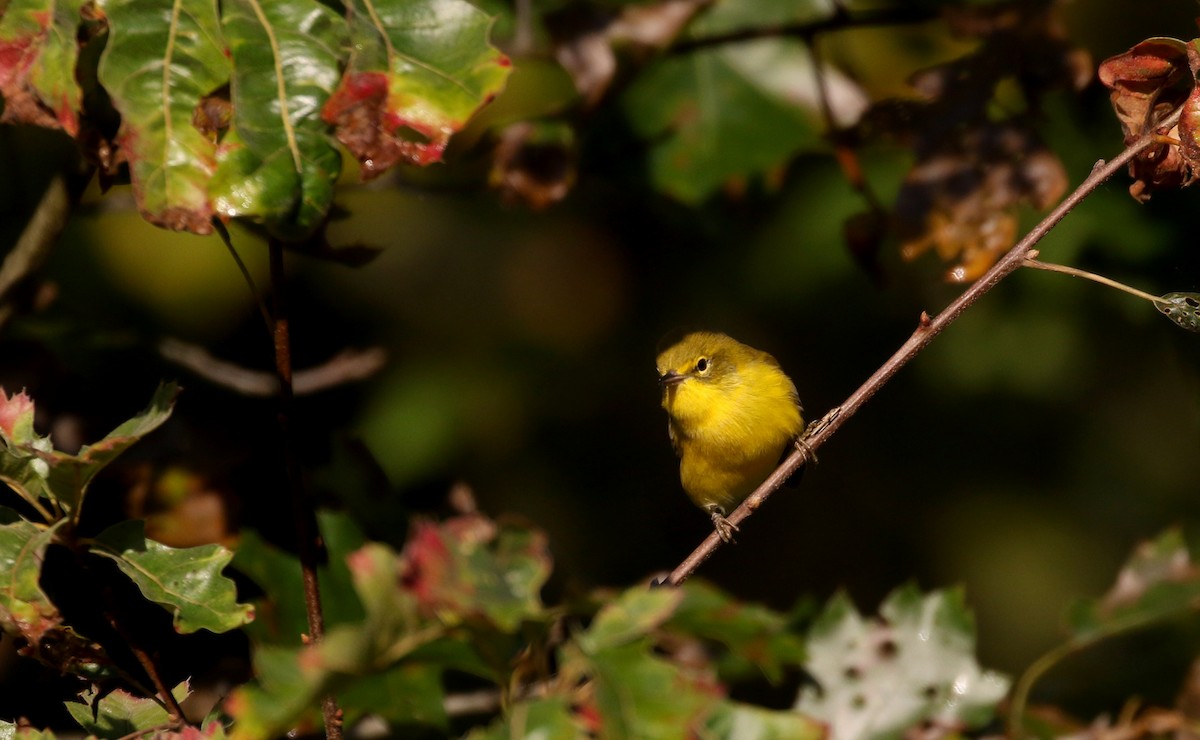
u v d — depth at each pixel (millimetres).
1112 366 13578
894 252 12898
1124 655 5223
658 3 8688
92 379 8641
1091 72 7977
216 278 13492
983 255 7750
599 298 14555
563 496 14289
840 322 14070
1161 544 4812
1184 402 13508
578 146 8766
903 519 14859
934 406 14430
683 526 14477
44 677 5734
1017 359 13672
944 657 5055
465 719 6801
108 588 5164
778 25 9609
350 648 3873
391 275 14281
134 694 5488
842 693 5031
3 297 7715
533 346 14469
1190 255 9383
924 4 9359
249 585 6164
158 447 7051
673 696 4004
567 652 4109
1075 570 14234
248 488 6480
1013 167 7793
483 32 5379
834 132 8617
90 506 6367
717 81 9555
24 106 5328
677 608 4113
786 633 4156
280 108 5258
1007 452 14555
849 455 14922
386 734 6168
